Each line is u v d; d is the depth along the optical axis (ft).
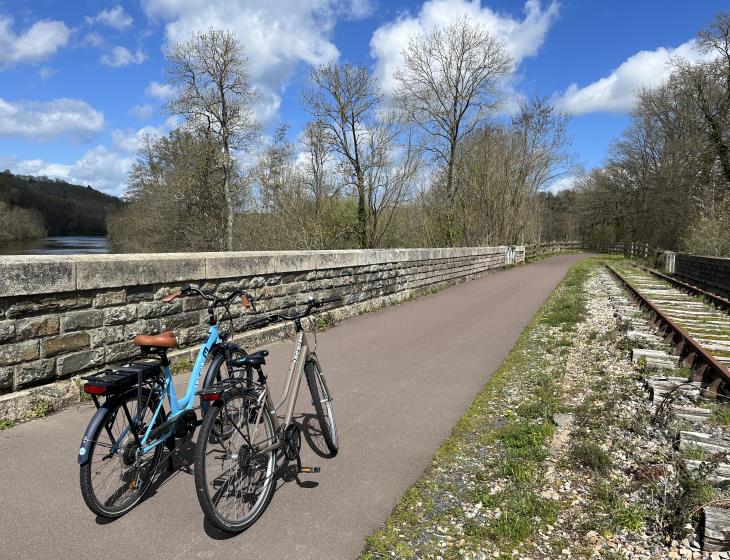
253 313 24.21
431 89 109.60
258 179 78.95
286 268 26.22
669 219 120.88
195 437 13.85
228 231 94.32
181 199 97.35
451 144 109.50
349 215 82.99
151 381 10.49
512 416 16.35
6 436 13.44
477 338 27.86
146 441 10.28
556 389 18.94
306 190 77.46
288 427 11.43
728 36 99.55
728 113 102.83
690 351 23.04
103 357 16.94
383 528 10.12
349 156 80.84
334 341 26.25
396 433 14.79
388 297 39.24
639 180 151.53
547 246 156.46
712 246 75.05
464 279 61.57
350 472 12.39
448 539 9.86
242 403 10.13
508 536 9.95
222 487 9.80
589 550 9.59
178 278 19.75
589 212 201.67
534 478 12.27
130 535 9.57
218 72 91.45
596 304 42.60
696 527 10.10
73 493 10.85
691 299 46.14
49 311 15.26
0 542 9.18
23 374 14.62
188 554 9.11
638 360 22.48
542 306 41.14
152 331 18.78
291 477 12.08
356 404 17.07
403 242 93.71
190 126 93.20
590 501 11.27
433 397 17.95
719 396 17.70
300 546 9.46
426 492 11.55
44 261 14.89
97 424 9.46
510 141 109.60
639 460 13.10
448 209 97.81
